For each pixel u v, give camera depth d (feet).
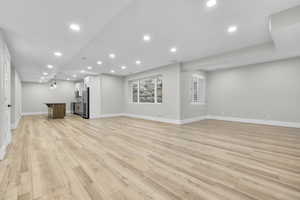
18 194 4.78
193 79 21.22
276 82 16.76
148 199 4.56
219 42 11.44
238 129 15.10
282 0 6.59
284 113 16.29
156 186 5.25
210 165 6.96
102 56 14.88
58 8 6.27
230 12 7.47
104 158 7.78
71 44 10.37
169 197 4.65
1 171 6.34
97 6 6.17
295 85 15.56
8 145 9.94
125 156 8.06
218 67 20.39
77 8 6.30
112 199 4.56
